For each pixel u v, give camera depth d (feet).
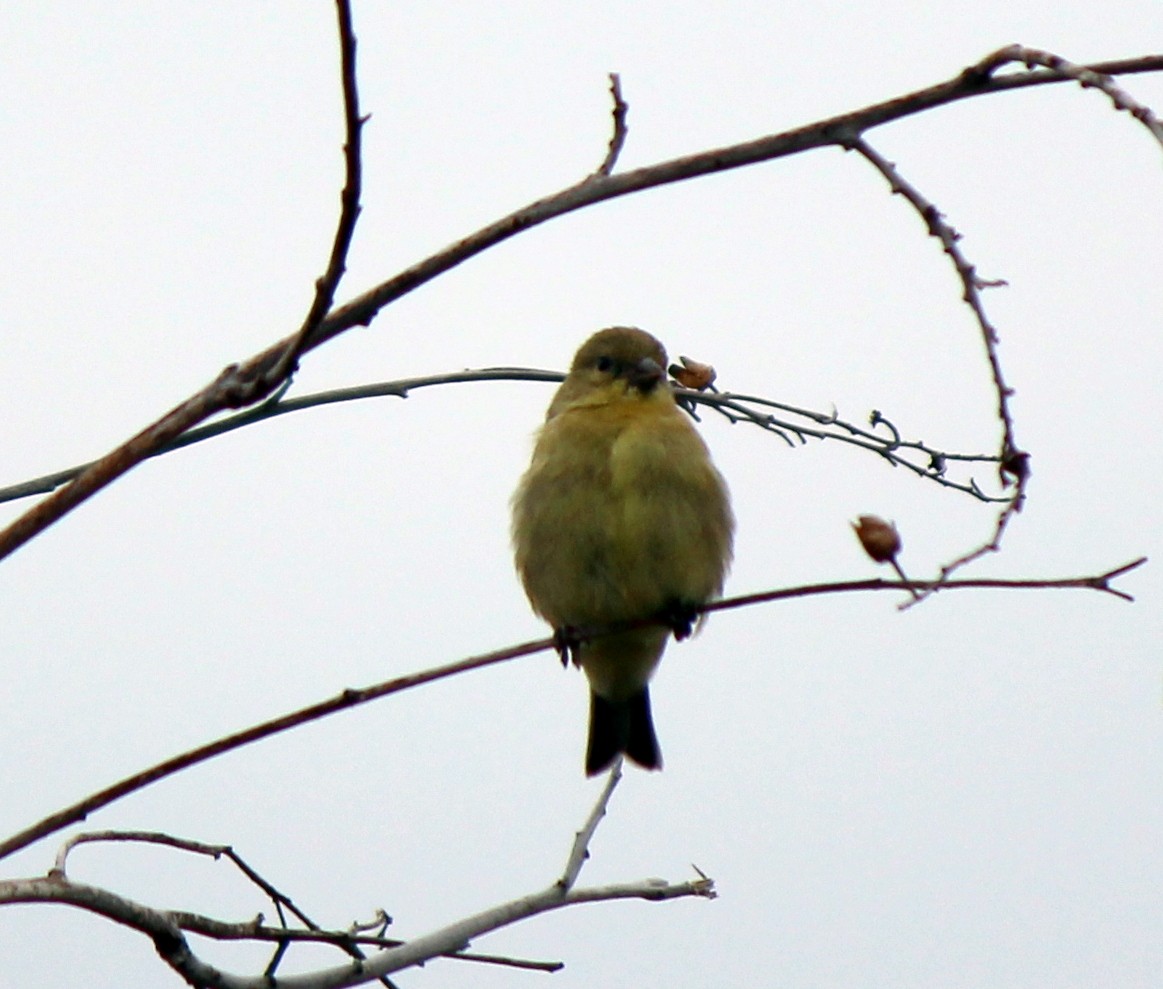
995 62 21.70
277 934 25.27
